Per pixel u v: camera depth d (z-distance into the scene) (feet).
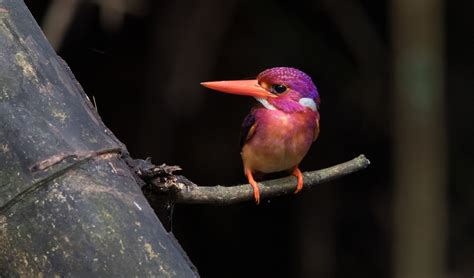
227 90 18.81
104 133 10.39
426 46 33.55
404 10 33.55
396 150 35.76
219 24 35.55
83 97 10.93
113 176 9.62
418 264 34.91
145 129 38.63
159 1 35.83
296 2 39.06
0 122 9.36
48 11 31.35
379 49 40.27
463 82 42.45
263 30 38.50
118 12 32.30
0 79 9.66
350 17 39.42
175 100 35.91
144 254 9.12
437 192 34.78
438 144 34.63
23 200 9.03
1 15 10.17
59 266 8.88
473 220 43.32
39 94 9.77
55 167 9.21
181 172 40.29
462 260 42.88
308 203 42.98
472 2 41.63
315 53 39.68
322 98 40.63
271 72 18.84
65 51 35.55
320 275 42.50
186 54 35.40
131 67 37.86
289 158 19.02
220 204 13.71
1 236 8.94
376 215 43.01
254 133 18.95
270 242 43.80
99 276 8.89
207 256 43.91
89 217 9.09
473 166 43.32
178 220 43.57
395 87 35.76
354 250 43.37
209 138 40.11
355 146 42.06
